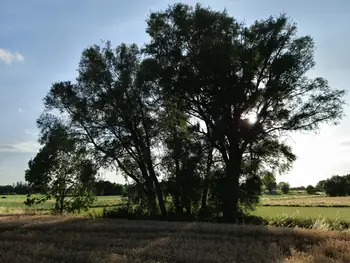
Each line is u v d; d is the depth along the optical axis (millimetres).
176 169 39562
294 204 60125
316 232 20516
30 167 45250
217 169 37438
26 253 15086
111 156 38938
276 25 34844
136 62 40344
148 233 21188
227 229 22203
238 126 35562
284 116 34625
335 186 108062
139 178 40219
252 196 37062
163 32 38344
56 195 46812
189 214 38375
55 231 22609
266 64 35969
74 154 44000
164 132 40250
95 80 39281
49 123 41875
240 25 36938
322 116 34531
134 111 39000
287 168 36312
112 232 22047
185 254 14055
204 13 36438
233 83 35312
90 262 13203
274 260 13039
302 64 35062
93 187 42156
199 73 35250
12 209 50812
